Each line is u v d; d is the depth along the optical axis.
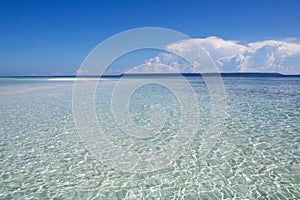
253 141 7.29
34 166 5.78
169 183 4.96
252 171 5.34
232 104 14.01
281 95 18.09
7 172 5.45
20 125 9.56
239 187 4.70
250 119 10.11
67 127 9.31
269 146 6.82
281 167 5.48
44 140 7.72
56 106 13.97
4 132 8.55
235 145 7.00
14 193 4.61
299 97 16.77
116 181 5.09
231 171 5.38
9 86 30.23
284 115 10.70
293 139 7.36
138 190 4.72
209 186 4.79
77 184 4.96
